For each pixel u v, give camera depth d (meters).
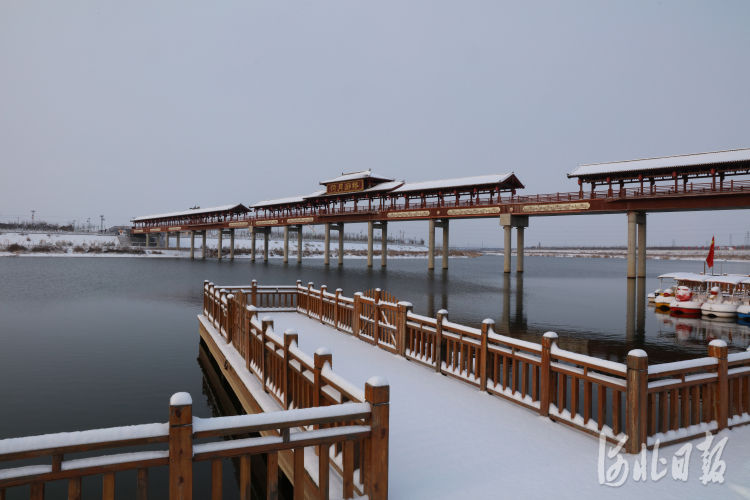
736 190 34.56
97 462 3.25
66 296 30.77
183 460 3.46
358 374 9.20
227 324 12.29
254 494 7.60
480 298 32.31
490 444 5.88
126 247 105.62
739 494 4.61
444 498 4.56
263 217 79.44
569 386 11.86
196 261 81.06
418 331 10.30
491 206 51.53
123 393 11.53
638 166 39.75
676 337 19.30
